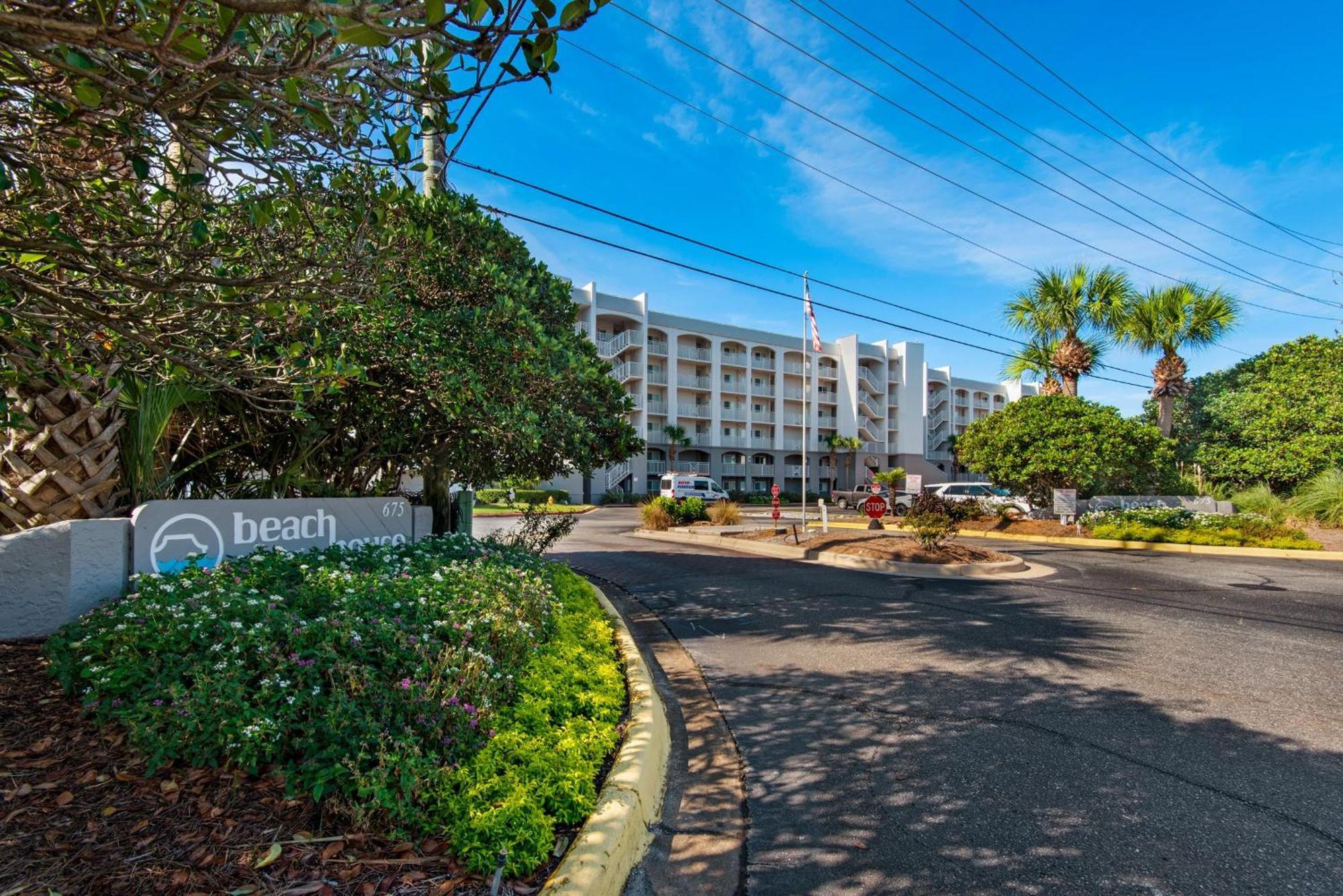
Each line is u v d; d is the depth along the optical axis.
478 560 6.25
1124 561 12.90
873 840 2.96
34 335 3.22
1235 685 5.11
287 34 2.40
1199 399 24.89
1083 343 21.30
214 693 2.82
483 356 6.92
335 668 3.11
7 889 1.98
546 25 1.88
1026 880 2.64
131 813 2.44
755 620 7.69
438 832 2.54
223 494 7.01
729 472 48.56
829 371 54.75
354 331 5.93
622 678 4.83
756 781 3.60
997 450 19.62
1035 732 4.19
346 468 8.18
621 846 2.66
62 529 4.24
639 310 44.09
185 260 2.90
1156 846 2.88
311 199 3.51
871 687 5.16
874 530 17.89
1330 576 10.81
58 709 3.17
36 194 2.54
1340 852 2.83
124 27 1.65
